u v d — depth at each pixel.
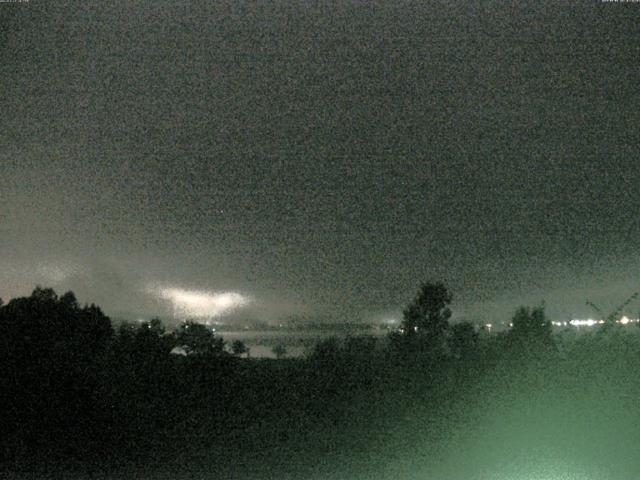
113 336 12.98
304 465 9.87
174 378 12.29
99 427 10.62
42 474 9.63
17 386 10.43
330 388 11.54
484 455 9.77
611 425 9.74
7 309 11.30
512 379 10.29
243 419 11.42
